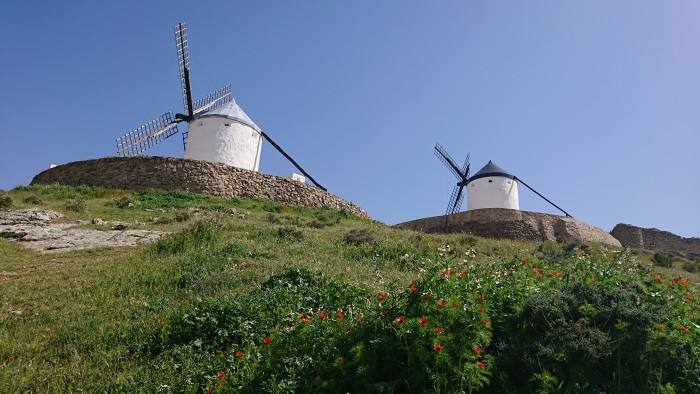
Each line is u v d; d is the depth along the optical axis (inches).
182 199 964.0
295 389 213.3
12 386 245.4
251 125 1311.5
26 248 582.6
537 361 206.8
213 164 1082.7
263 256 514.0
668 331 213.0
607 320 223.5
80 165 1098.1
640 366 205.5
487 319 216.4
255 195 1098.1
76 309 356.5
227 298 348.2
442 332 207.0
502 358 214.1
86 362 273.7
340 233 717.3
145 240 627.2
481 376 199.3
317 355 228.7
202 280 420.2
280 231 656.4
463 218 1350.9
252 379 221.5
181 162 1066.1
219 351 275.7
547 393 192.2
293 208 1039.6
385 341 217.2
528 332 229.5
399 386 210.2
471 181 1609.3
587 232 1317.7
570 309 235.8
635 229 1497.3
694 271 810.2
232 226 694.5
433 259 537.3
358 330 226.4
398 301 240.7
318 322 243.0
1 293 394.0
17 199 887.7
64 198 941.8
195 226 637.3
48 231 668.1
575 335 212.8
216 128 1253.7
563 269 355.3
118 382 249.6
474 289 261.9
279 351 230.7
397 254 558.6
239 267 462.0
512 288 268.7
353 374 211.6
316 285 383.6
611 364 207.6
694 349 213.2
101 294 392.5
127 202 885.8
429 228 1402.6
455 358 205.0
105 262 500.7
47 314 348.5
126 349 286.4
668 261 902.4
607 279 283.4
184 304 332.8
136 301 373.7
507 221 1282.0
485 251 730.2
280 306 322.7
